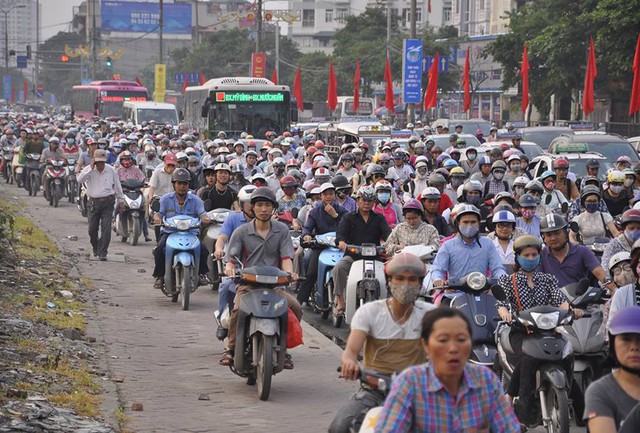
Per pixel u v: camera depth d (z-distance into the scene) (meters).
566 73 75.75
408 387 7.74
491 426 7.79
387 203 22.98
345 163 34.72
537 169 36.31
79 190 41.59
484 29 135.88
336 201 22.39
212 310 22.64
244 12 155.88
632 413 7.52
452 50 110.69
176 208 23.66
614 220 23.23
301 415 14.35
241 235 16.08
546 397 13.00
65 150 49.91
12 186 57.81
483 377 7.80
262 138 59.75
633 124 69.50
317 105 107.06
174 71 173.75
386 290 19.48
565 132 51.97
